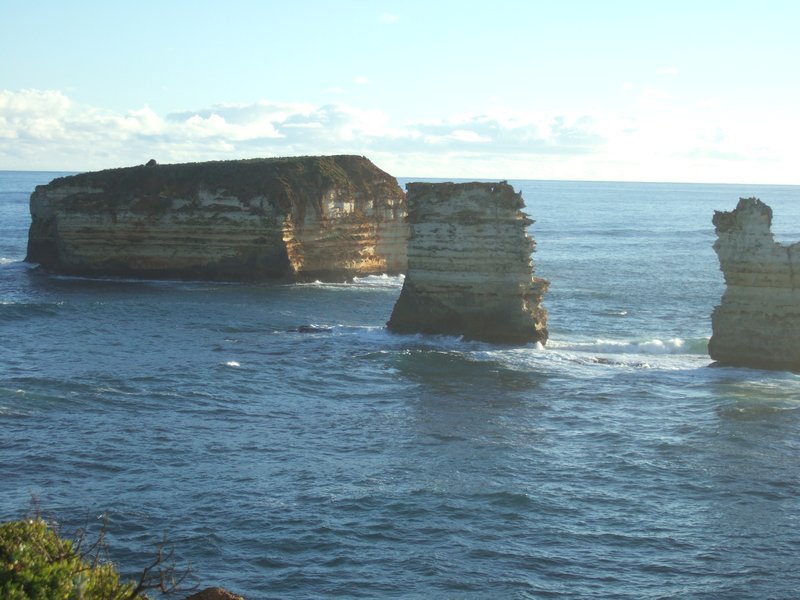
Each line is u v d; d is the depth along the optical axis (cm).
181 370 5434
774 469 3816
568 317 7638
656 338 6675
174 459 3847
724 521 3297
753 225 5366
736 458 3944
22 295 8381
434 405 4781
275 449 4016
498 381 5278
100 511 3262
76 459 3806
